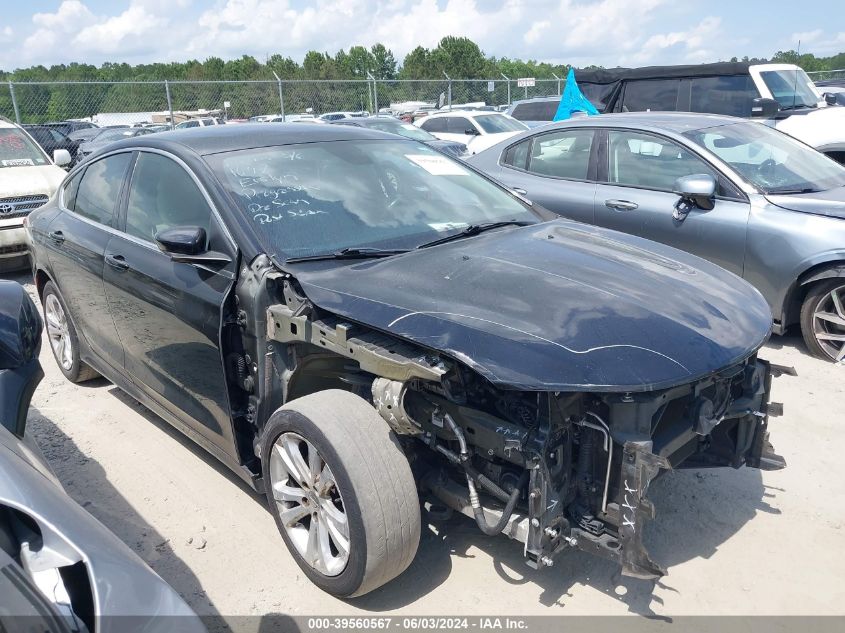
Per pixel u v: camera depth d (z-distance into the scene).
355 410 2.72
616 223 6.03
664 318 2.70
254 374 3.12
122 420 4.48
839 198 5.25
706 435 2.97
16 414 2.57
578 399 2.49
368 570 2.61
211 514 3.45
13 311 2.81
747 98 10.91
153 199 3.74
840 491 3.54
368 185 3.69
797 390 4.72
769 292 5.30
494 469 2.72
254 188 3.40
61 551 1.65
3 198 8.05
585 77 12.88
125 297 3.77
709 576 2.95
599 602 2.81
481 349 2.43
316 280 2.95
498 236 3.53
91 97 16.94
